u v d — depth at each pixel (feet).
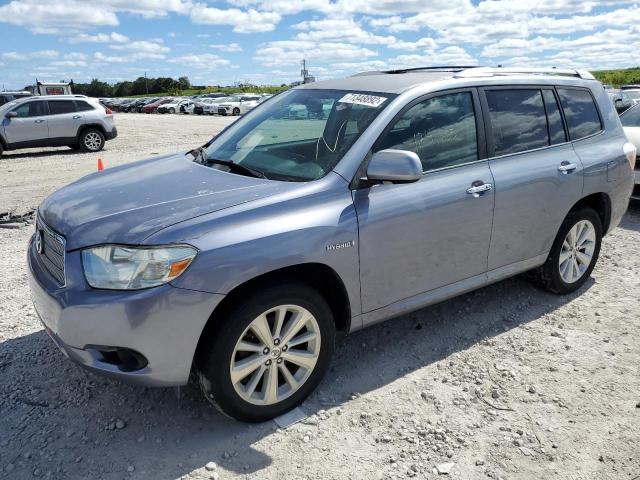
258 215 9.55
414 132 11.58
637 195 24.29
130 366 9.02
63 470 8.91
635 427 10.05
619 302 15.35
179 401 10.75
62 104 51.67
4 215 24.66
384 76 13.39
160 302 8.61
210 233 9.04
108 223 9.32
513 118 13.52
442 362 12.21
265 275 9.77
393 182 10.33
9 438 9.65
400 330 13.64
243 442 9.63
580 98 15.46
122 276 8.68
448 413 10.43
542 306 15.05
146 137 69.41
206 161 12.49
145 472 8.89
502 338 13.29
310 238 9.80
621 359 12.37
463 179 12.10
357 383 11.43
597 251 16.11
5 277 16.96
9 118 48.80
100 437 9.72
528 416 10.34
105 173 12.79
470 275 12.85
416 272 11.68
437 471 8.96
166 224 9.03
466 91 12.67
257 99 150.41
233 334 9.28
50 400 10.74
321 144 11.43
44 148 57.47
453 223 11.94
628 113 27.71
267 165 11.48
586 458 9.27
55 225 9.89
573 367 12.03
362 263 10.65
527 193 13.33
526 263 14.16
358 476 8.86
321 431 9.91
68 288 9.00
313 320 10.24
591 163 14.96
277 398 10.16
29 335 13.26
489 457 9.28
